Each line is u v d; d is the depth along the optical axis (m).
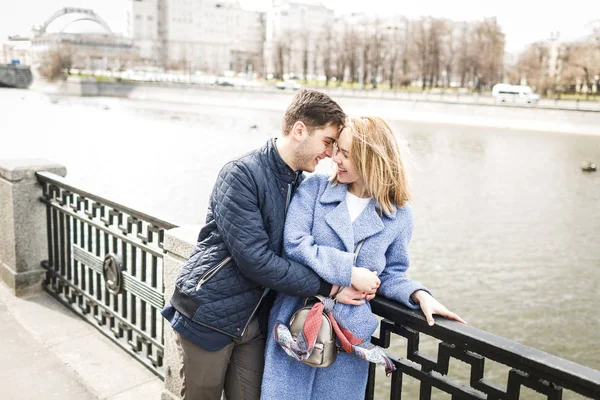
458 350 1.84
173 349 3.03
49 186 4.71
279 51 114.88
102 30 166.25
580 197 31.78
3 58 166.62
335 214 2.04
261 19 168.88
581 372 1.53
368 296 2.00
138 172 35.16
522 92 73.81
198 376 2.16
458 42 89.12
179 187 31.38
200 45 148.62
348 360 2.09
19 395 3.37
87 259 4.25
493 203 29.84
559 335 14.70
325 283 1.97
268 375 2.09
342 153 2.00
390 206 2.03
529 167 40.59
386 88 95.81
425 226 25.11
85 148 44.72
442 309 1.91
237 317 2.08
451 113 68.19
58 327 4.26
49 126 58.03
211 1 157.88
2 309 4.55
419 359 1.97
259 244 1.96
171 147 46.31
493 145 50.09
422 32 88.88
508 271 19.52
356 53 97.94
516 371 1.69
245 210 1.97
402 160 2.03
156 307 3.52
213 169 37.00
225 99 91.31
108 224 3.93
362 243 2.03
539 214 27.84
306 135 1.99
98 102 90.81
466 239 23.27
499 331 14.88
